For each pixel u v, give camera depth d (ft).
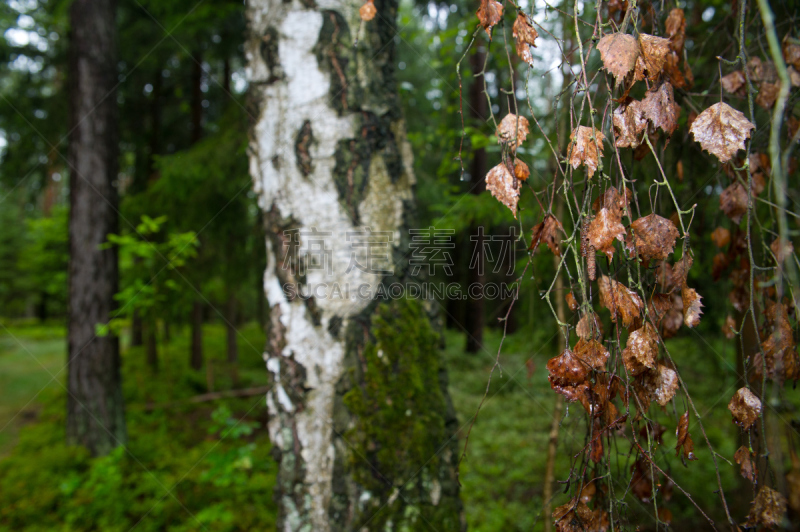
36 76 18.53
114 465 12.84
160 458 14.23
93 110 15.34
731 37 4.32
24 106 17.84
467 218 9.86
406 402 4.27
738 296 4.08
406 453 4.20
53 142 18.38
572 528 2.56
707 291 7.64
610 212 2.39
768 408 2.55
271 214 4.53
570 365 2.45
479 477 13.26
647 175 4.61
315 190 4.33
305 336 4.32
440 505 4.25
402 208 4.57
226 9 16.79
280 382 4.42
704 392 10.96
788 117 3.51
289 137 4.40
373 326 4.31
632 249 2.41
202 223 17.60
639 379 2.49
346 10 4.36
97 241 15.31
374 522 4.08
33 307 69.41
